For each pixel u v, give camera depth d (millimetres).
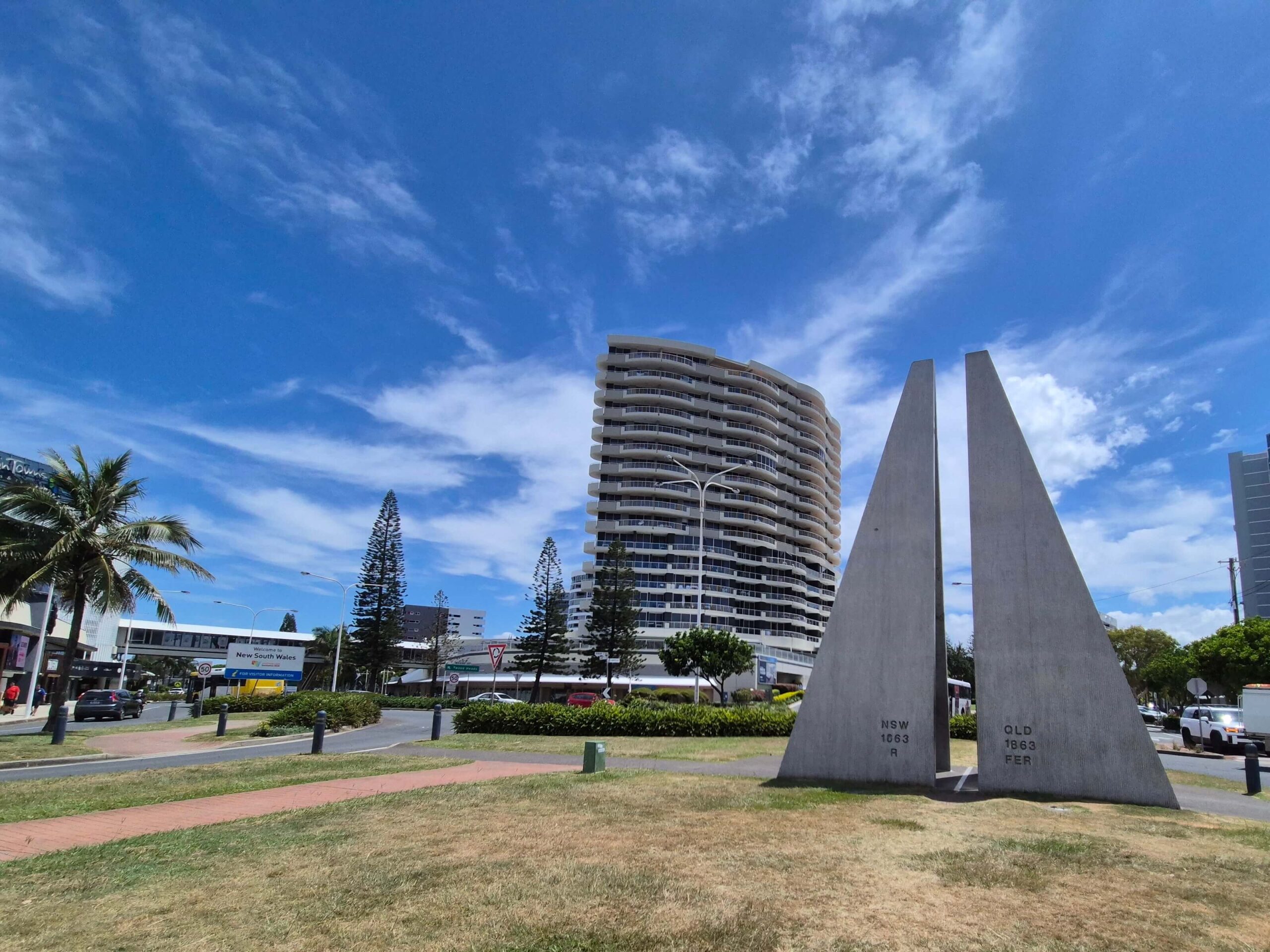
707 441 100438
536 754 18234
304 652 46469
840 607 13734
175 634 101062
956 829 8750
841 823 9008
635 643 66375
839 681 13383
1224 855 7676
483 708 25266
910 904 5957
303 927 5473
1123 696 11625
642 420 99562
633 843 7883
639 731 24016
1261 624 44156
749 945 5109
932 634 13008
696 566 93875
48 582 23484
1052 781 11680
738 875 6695
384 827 8805
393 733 25766
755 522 99000
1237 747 26000
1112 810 10438
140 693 45156
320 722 18688
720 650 46094
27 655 41219
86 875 6887
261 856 7488
